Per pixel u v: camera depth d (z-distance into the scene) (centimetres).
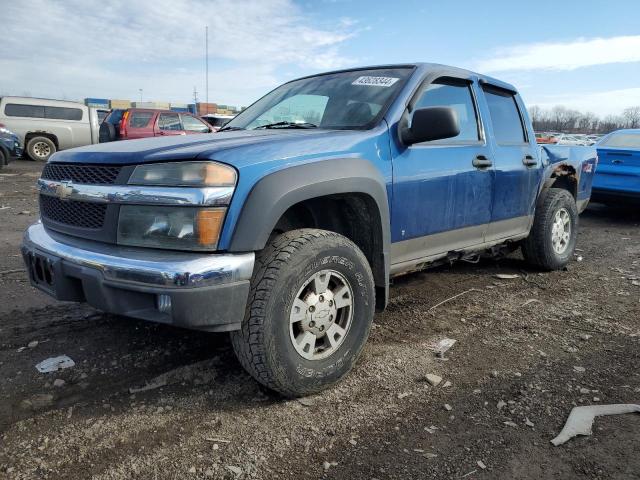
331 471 208
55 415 243
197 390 268
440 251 360
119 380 277
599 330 358
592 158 574
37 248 273
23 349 311
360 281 278
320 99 354
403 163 311
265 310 238
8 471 203
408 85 333
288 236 256
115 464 209
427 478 204
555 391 271
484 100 406
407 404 258
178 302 219
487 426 239
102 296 239
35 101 1622
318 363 263
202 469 207
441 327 360
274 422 241
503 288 455
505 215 421
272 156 246
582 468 210
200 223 226
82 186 255
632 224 826
